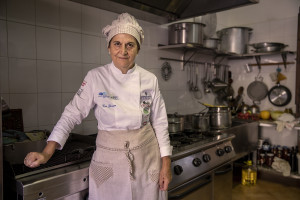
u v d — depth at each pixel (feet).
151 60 8.00
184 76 9.32
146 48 7.80
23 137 4.36
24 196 3.13
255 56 10.81
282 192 8.84
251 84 11.06
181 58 9.15
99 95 3.48
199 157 5.58
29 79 5.26
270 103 10.66
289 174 9.14
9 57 4.95
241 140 8.46
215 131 7.16
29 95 5.27
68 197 3.63
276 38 10.46
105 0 6.30
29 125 5.30
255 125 9.36
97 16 6.39
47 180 3.34
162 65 8.38
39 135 4.56
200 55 9.99
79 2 6.00
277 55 10.35
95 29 6.38
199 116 7.20
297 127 8.68
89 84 3.51
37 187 3.24
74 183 3.67
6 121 4.91
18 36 5.06
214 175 6.08
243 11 11.29
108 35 3.53
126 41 3.34
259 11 10.84
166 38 8.50
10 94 5.00
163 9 6.74
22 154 3.99
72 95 6.01
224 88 10.68
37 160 3.02
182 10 7.11
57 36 5.66
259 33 10.91
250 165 9.34
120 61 3.42
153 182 3.80
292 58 10.04
